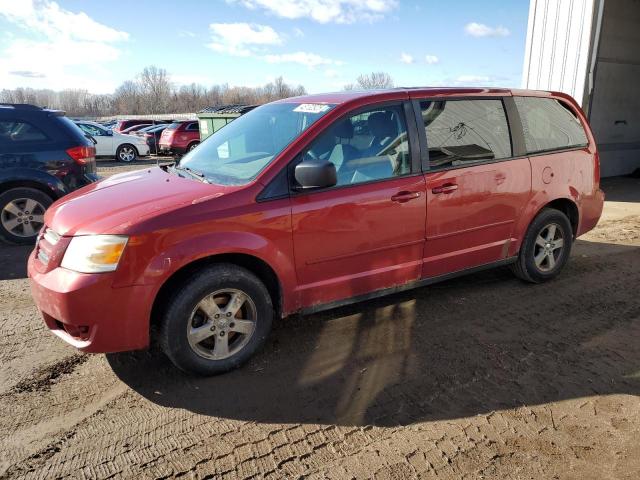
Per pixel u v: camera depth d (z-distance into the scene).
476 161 4.03
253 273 3.28
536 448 2.54
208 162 3.85
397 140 3.68
